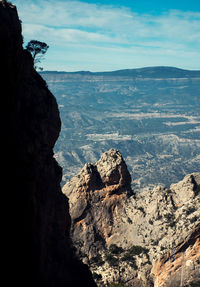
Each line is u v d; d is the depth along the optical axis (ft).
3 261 180.96
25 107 236.22
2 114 201.05
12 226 191.62
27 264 199.62
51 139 267.39
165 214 469.98
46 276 229.04
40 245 220.64
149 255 434.30
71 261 280.72
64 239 276.00
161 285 408.05
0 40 194.18
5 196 191.11
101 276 424.05
